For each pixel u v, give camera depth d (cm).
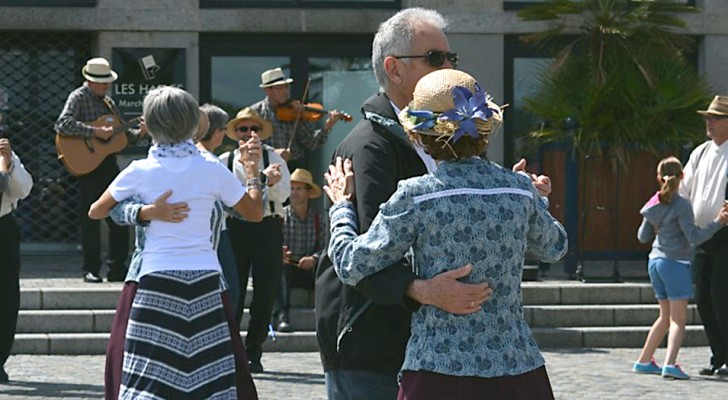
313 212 1773
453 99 640
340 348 709
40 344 1698
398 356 702
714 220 1535
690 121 2022
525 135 2100
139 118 1872
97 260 1883
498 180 640
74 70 2258
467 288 619
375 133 704
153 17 2209
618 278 1977
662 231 1566
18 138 2245
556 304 1905
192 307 927
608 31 2006
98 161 1845
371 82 2283
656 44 2034
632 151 2070
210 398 927
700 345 1861
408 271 636
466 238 629
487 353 625
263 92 2262
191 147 944
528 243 665
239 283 1505
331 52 2278
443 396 623
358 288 650
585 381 1531
